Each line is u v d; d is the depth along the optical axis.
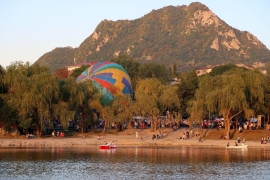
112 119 118.94
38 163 75.62
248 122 129.00
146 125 146.50
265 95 121.94
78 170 69.56
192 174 67.44
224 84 114.19
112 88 137.75
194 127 134.88
